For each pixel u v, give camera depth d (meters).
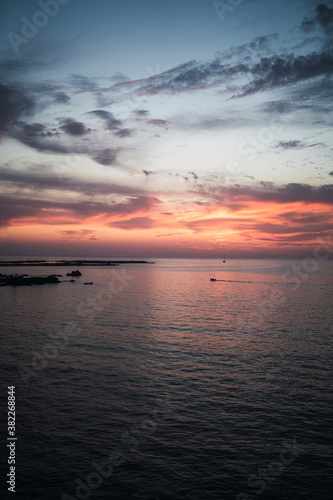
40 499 10.38
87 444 13.23
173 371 21.34
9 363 22.31
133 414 15.65
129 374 20.69
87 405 16.42
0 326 33.28
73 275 106.50
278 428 14.54
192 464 12.17
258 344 27.75
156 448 13.05
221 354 24.97
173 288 77.12
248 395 17.84
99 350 25.56
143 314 41.41
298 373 21.14
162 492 10.80
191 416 15.54
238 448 13.12
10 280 75.94
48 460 12.23
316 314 42.25
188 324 35.56
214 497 10.59
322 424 14.87
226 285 86.75
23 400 16.83
